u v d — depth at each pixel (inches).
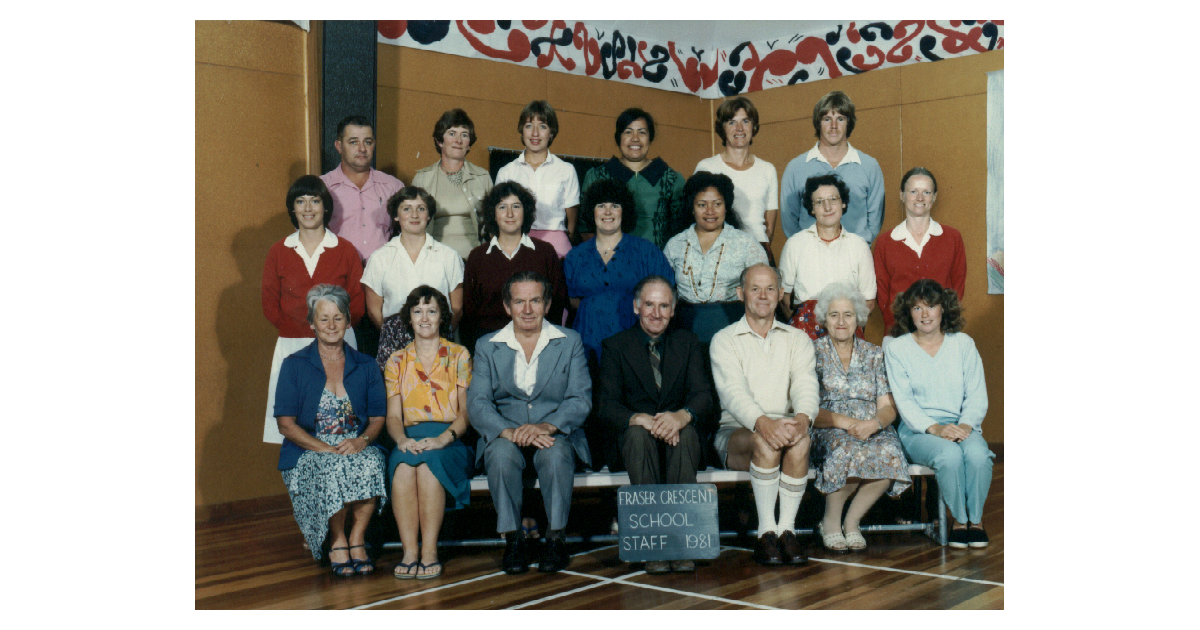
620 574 130.0
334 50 171.9
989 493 172.4
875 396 147.5
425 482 129.6
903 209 199.6
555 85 203.5
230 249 166.1
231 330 167.0
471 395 137.1
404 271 160.7
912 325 151.7
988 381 194.1
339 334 135.7
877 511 161.5
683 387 141.4
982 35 189.6
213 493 165.8
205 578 130.5
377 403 136.9
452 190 170.4
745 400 139.3
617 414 136.1
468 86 194.4
